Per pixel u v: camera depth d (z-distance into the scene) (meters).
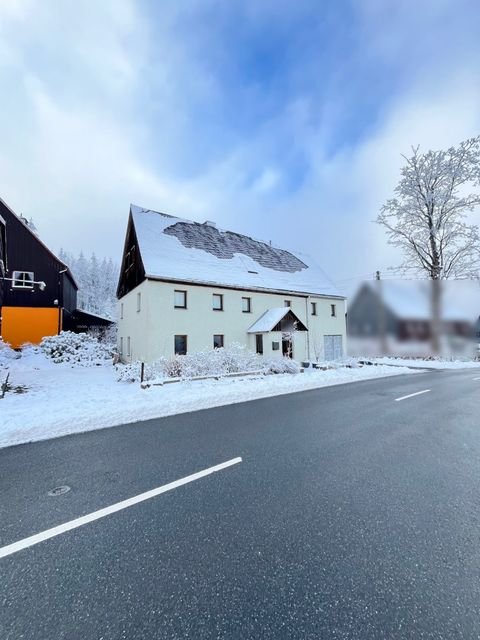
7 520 3.06
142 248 18.34
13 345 23.41
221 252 22.48
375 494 3.51
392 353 28.50
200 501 3.38
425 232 25.14
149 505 3.31
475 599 2.02
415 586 2.13
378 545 2.59
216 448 5.09
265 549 2.56
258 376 13.28
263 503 3.32
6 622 1.91
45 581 2.25
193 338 17.94
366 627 1.83
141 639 1.78
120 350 22.94
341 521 2.96
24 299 23.88
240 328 20.05
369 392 10.56
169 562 2.42
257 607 1.98
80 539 2.74
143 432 6.02
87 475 4.09
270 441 5.44
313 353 23.72
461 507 3.22
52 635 1.82
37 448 5.16
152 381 10.91
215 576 2.26
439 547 2.56
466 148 22.84
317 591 2.10
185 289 17.97
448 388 11.25
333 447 5.12
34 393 9.83
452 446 5.14
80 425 6.43
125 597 2.09
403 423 6.61
